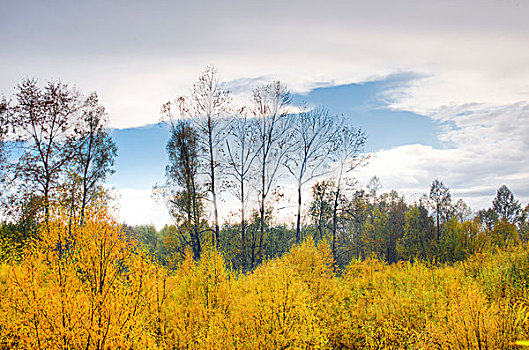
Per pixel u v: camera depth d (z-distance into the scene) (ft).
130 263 28.45
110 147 80.33
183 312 36.14
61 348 24.50
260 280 35.27
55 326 24.90
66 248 28.43
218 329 33.17
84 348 24.93
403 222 144.36
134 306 26.94
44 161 67.67
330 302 49.85
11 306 25.84
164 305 34.63
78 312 25.38
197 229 79.61
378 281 55.93
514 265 48.24
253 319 32.73
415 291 44.11
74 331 24.99
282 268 35.60
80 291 26.76
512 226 122.72
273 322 32.01
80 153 72.33
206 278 40.68
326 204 97.71
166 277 35.35
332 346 41.29
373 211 142.00
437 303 39.68
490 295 40.14
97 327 25.07
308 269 54.29
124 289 27.68
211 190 81.51
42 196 59.72
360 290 55.88
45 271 27.09
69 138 72.28
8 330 24.61
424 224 135.74
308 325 33.12
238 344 31.71
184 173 81.92
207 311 37.01
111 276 27.68
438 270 55.42
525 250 55.83
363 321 42.98
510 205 212.02
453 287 42.91
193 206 80.48
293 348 31.14
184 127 82.84
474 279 50.26
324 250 58.85
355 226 138.10
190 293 40.37
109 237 28.17
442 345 30.53
